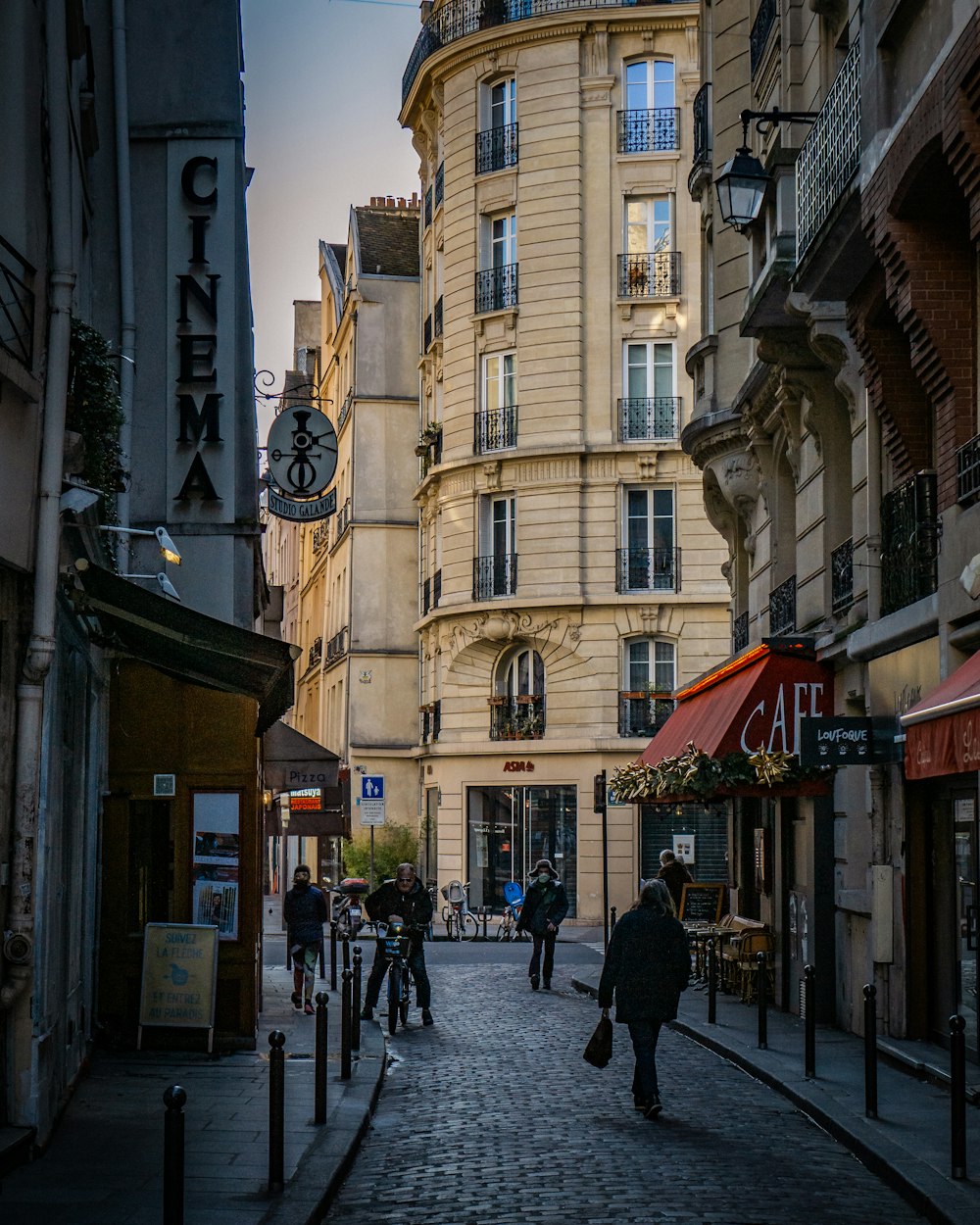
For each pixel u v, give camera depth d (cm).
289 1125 1143
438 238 4544
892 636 1560
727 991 2241
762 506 2445
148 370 1791
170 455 1791
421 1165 1061
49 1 1073
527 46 4181
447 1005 2134
